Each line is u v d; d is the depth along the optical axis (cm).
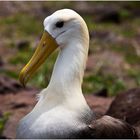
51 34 970
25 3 3359
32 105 1554
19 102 1570
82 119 934
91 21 3034
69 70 959
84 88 1867
